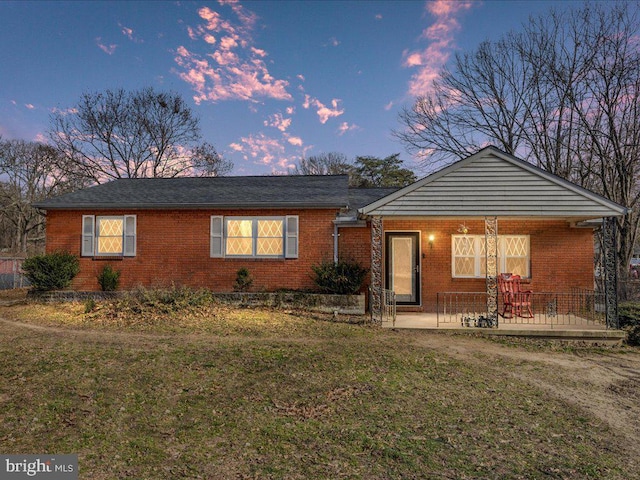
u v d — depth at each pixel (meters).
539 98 21.47
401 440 4.16
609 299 9.46
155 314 10.23
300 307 11.55
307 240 12.57
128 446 3.96
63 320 9.97
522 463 3.75
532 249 11.87
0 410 4.68
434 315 11.41
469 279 12.05
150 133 32.50
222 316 10.40
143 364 6.42
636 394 5.86
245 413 4.78
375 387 5.73
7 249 44.94
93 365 6.31
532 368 7.02
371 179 40.62
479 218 10.76
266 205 12.38
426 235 12.25
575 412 5.10
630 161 17.16
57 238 13.37
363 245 12.48
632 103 17.42
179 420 4.57
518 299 10.91
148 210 13.11
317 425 4.49
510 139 23.17
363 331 9.37
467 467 3.65
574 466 3.72
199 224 12.93
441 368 6.72
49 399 5.01
